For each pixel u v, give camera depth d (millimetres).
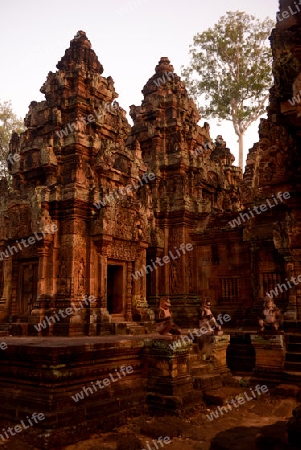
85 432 9406
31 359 9867
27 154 21859
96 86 22312
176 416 10562
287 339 15484
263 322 15203
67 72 22219
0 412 9844
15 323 18531
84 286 18891
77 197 18906
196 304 24469
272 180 7770
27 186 21750
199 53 33562
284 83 6691
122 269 21266
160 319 13039
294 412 6016
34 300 19859
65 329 17547
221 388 12945
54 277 18781
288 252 18938
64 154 20531
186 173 26688
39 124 22703
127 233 20938
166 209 25453
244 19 32594
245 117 33031
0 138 34250
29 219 19797
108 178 21172
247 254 23047
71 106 21672
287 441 5805
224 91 32688
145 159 27328
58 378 9531
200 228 25094
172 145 26891
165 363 11508
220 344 14508
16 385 10102
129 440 8812
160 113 27984
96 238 19203
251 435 7395
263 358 14609
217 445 6945
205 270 24562
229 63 32844
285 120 7242
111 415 10234
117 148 21844
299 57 6125
